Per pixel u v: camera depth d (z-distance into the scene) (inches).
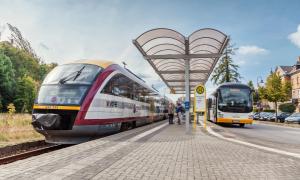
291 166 292.8
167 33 731.4
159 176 247.1
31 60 3986.2
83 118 525.7
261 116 2133.4
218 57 808.9
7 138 625.0
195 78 1395.2
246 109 1023.0
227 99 1031.0
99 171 261.3
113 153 360.2
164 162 307.6
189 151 385.4
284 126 1305.4
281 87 1754.4
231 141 513.7
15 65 3612.2
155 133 662.5
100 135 620.4
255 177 246.5
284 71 2918.3
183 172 262.5
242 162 311.4
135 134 626.8
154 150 391.5
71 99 530.9
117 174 251.8
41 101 535.8
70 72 574.2
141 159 323.0
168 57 817.5
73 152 362.6
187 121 688.4
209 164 299.3
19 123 913.5
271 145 489.4
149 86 1146.7
